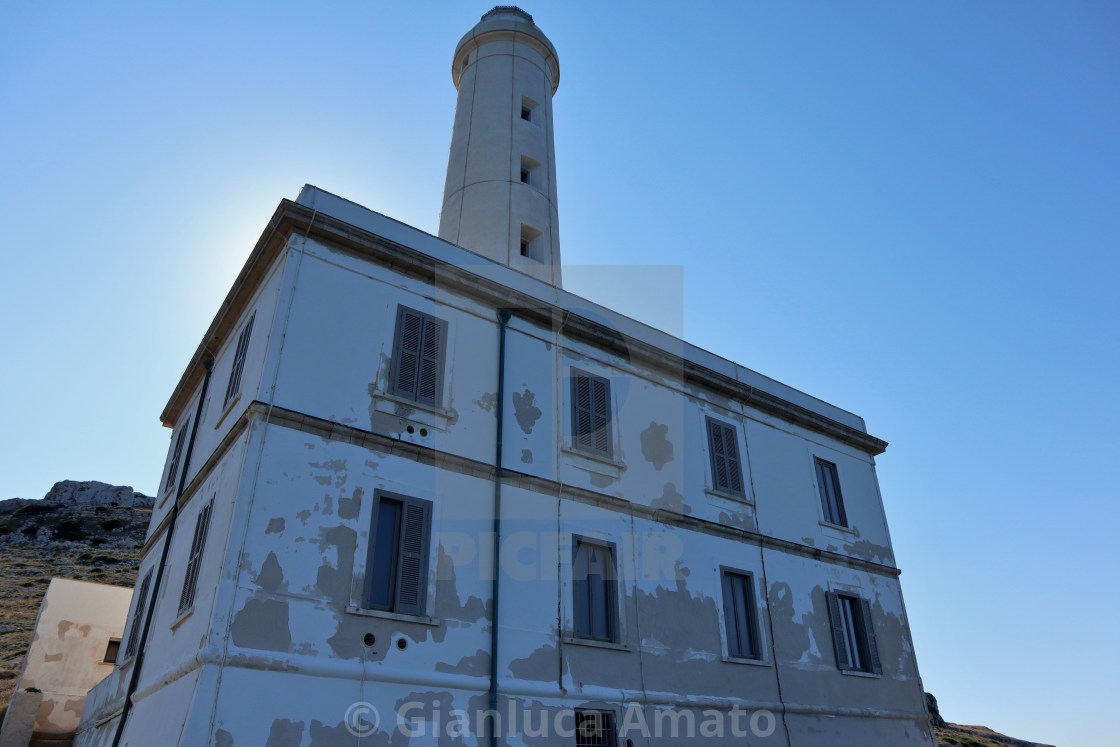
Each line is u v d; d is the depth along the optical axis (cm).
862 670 1923
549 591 1444
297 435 1277
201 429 1636
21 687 1877
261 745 1047
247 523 1170
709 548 1755
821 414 2281
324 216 1434
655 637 1556
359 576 1241
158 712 1173
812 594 1914
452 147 2662
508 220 2355
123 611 2112
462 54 2920
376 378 1405
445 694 1238
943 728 4788
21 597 4400
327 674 1140
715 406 1969
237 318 1619
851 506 2173
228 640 1084
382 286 1494
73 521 6438
